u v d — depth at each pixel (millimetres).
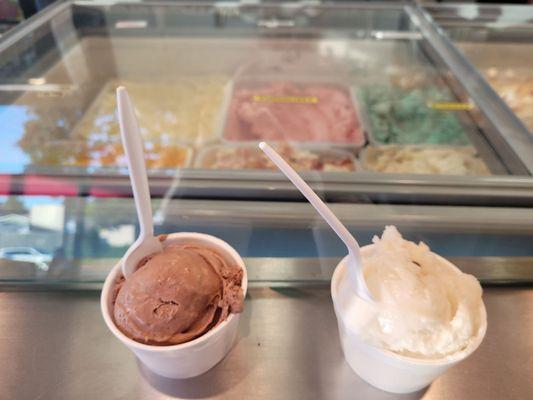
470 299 608
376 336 587
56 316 802
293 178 533
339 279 674
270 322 803
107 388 715
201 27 1525
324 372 737
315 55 1539
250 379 728
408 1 1605
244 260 887
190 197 873
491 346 771
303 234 883
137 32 1491
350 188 876
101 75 1441
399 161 1189
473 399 706
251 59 1532
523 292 854
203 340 604
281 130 1311
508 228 852
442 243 887
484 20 1501
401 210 853
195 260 655
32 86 1224
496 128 1105
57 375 727
